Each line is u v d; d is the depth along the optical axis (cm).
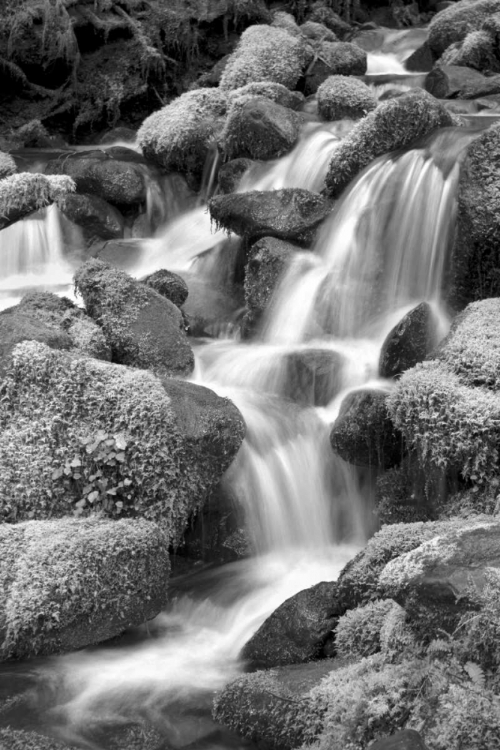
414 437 556
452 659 387
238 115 1017
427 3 1778
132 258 987
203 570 588
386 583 419
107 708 452
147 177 1107
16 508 559
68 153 1230
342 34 1658
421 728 371
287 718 415
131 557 508
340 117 1081
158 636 521
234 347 761
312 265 784
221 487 593
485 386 558
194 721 442
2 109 1453
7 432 575
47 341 616
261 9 1531
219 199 850
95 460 562
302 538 616
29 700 458
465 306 711
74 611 487
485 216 681
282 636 479
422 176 754
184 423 571
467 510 530
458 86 1171
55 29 1434
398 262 759
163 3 1526
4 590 486
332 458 624
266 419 636
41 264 1036
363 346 733
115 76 1479
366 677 407
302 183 946
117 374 589
